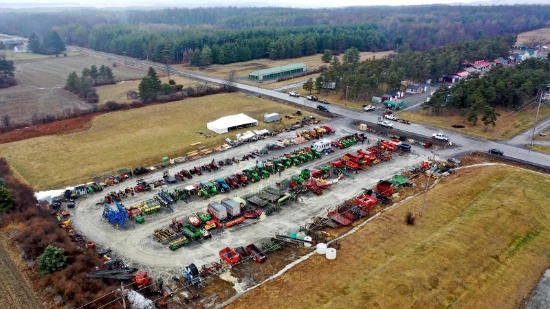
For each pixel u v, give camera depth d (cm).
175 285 4059
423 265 4150
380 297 3712
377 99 11181
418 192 6028
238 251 4544
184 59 18988
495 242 4616
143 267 4338
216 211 5209
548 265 4325
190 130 8994
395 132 8681
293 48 19588
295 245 4728
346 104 11100
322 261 4344
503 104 10381
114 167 6994
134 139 8394
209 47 19138
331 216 5256
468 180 6234
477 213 5209
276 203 5709
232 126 8881
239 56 18762
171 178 6419
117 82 14775
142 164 7206
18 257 4459
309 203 5750
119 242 4828
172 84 12888
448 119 9594
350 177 6569
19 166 7044
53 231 4838
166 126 9288
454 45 16912
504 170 6556
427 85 13588
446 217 5216
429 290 3819
